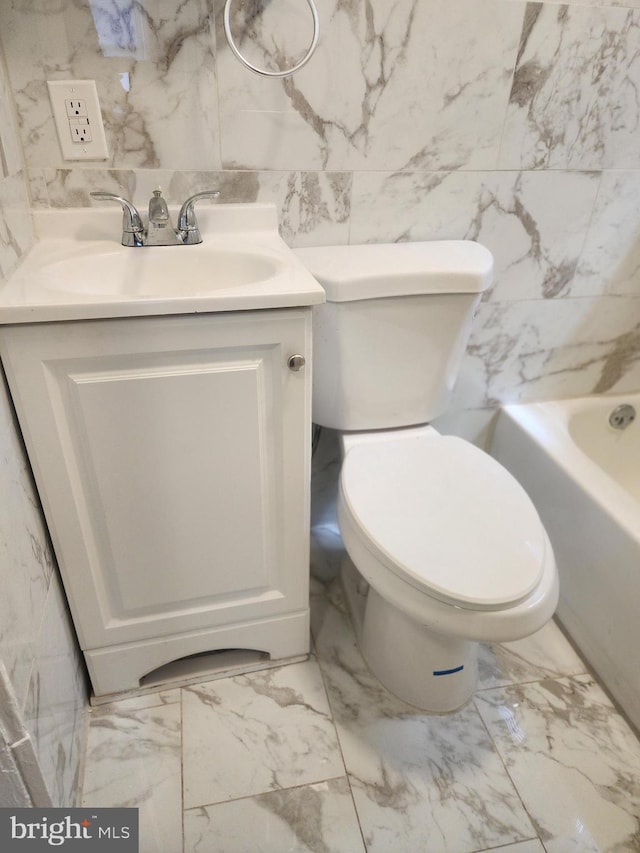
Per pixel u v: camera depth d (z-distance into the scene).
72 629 1.08
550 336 1.49
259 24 1.00
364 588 1.35
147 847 0.94
